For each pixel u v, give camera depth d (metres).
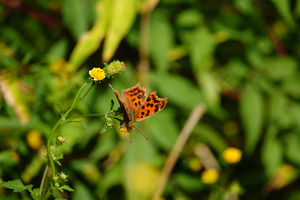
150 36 0.77
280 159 0.79
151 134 0.77
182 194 0.79
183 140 0.77
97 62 0.78
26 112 0.74
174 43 0.79
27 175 0.74
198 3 0.79
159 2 0.78
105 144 0.77
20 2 0.77
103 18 0.72
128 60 0.78
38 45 0.79
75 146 0.76
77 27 0.75
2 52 0.77
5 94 0.74
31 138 0.74
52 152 0.63
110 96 0.76
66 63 0.75
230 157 0.78
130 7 0.72
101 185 0.77
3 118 0.73
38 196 0.62
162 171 0.76
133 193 0.75
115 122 0.76
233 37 0.79
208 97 0.79
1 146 0.73
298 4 0.78
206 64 0.79
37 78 0.74
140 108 0.64
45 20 0.78
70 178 0.76
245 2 0.78
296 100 0.79
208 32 0.79
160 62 0.77
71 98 0.74
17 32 0.78
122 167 0.75
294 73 0.79
